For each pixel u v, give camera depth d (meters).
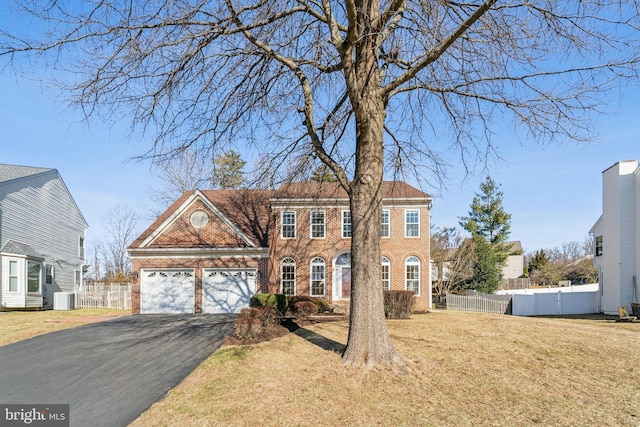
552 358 10.18
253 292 23.31
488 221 49.69
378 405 7.00
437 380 8.21
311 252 25.14
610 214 25.77
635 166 24.69
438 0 7.00
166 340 12.95
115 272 56.12
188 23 8.23
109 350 11.75
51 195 32.12
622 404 7.25
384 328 8.95
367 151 9.06
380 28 8.52
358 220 9.03
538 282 58.47
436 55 7.88
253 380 8.34
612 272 25.47
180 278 23.34
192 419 6.61
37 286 27.88
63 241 34.03
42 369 9.85
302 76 10.22
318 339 11.92
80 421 6.64
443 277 38.28
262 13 8.86
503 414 6.74
